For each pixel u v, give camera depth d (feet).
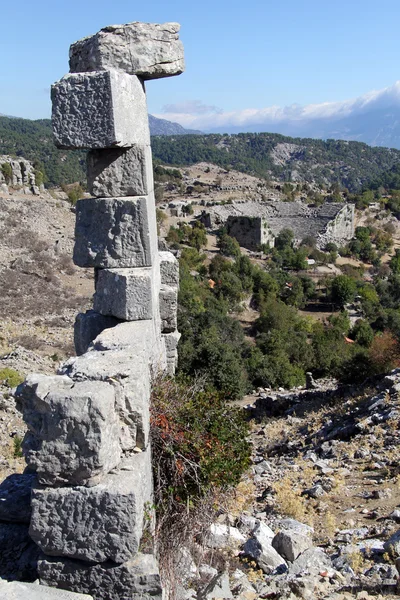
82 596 16.16
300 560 24.25
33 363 77.10
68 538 17.03
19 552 20.08
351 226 379.14
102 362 19.10
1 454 50.21
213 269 219.41
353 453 42.55
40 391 17.15
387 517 30.14
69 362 19.63
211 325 130.72
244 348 127.65
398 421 46.06
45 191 241.14
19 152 492.13
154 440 21.11
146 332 23.70
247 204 395.55
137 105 27.09
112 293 26.32
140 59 26.91
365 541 26.91
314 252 299.58
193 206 390.21
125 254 26.73
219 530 26.35
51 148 525.34
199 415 22.27
